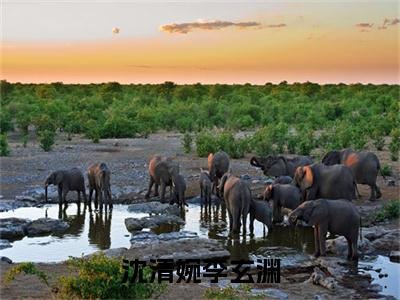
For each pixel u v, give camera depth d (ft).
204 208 81.15
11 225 66.39
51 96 317.83
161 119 209.77
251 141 131.03
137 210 77.82
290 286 47.11
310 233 65.46
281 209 72.79
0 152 126.31
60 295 36.60
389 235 59.77
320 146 143.95
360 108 234.17
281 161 89.71
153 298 40.29
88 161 119.14
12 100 279.90
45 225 66.90
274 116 227.20
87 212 77.97
